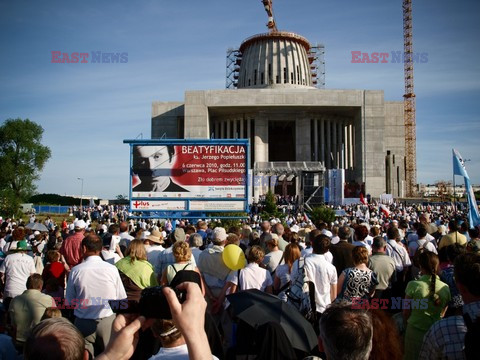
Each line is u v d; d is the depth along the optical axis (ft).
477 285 13.67
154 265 30.58
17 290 29.25
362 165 234.99
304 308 21.49
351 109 246.27
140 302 7.75
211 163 68.08
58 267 30.89
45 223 102.42
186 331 7.06
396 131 277.85
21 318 21.56
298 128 251.19
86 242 21.13
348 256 29.81
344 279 21.72
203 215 68.80
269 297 15.99
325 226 45.19
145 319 7.68
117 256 31.07
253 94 235.81
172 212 68.64
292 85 287.48
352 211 145.38
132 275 22.09
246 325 14.57
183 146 68.08
